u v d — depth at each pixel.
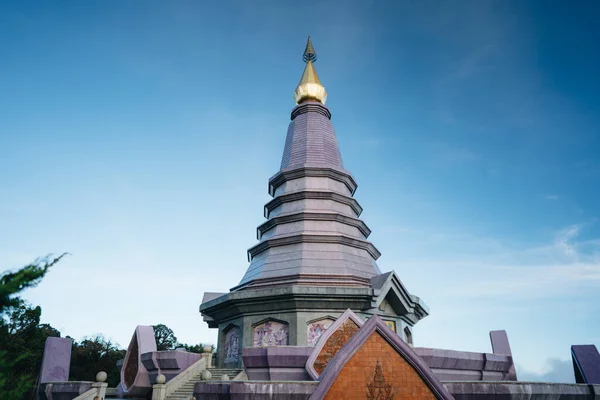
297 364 26.61
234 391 18.98
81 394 27.03
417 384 15.89
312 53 54.38
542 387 22.92
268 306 33.44
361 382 15.79
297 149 45.84
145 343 35.56
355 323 25.05
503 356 34.62
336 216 39.81
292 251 37.84
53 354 31.11
